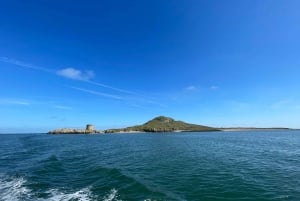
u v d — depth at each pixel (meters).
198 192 20.45
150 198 18.67
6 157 46.69
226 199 18.53
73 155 49.25
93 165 35.28
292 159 40.12
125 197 19.05
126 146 71.31
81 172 30.05
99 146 73.25
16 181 25.09
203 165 34.59
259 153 49.44
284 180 24.44
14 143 94.81
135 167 33.41
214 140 96.44
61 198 19.14
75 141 103.88
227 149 58.22
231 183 23.47
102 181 24.66
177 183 23.70
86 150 60.56
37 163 37.78
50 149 64.88
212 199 18.53
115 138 126.56
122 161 39.50
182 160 39.78
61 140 113.94
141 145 74.00
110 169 31.12
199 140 96.94
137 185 22.56
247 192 20.25
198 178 25.95
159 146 69.19
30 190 21.58
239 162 37.16
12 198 19.28
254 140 95.56
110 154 50.44
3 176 27.70
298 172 28.78
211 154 47.94
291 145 69.81
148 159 41.53
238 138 112.69
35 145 81.62
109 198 18.89
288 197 18.59
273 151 53.31
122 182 23.95
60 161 39.91
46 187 22.59
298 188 21.19
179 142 85.25
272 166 33.25
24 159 43.28
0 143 95.50
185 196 19.30
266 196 18.98
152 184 23.25
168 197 18.89
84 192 20.72
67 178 26.55
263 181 24.11
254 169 31.08
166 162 37.78
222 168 32.06
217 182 23.98
